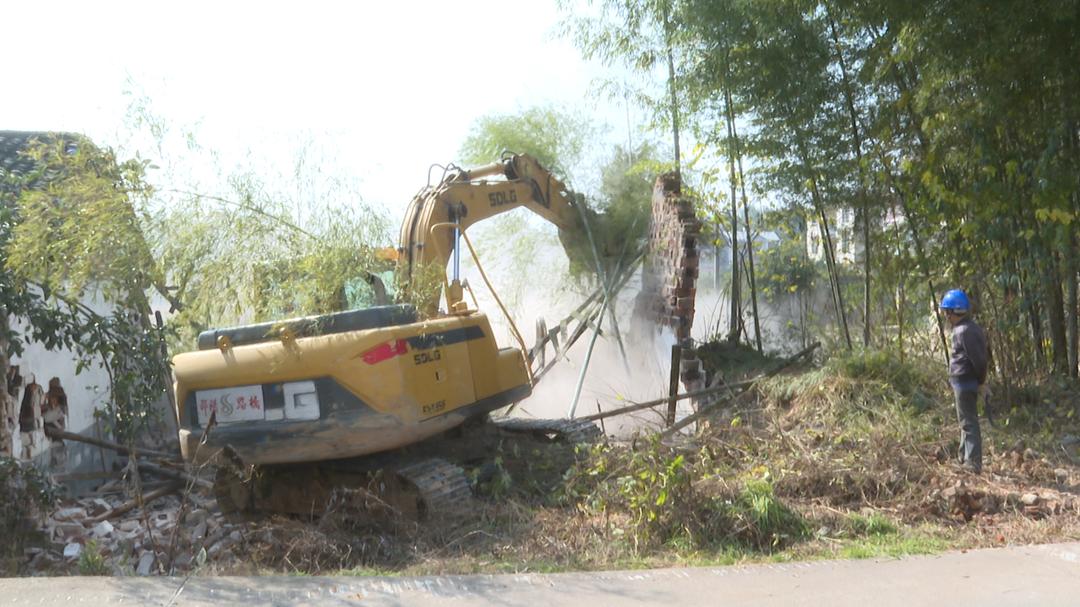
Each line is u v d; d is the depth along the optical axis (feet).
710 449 20.29
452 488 18.63
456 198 28.45
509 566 13.88
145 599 11.41
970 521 16.12
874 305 28.32
